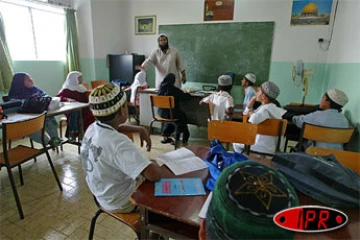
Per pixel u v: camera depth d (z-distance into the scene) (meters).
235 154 1.09
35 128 1.94
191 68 4.86
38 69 4.24
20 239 1.59
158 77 3.96
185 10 4.64
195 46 4.72
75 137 3.12
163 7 4.81
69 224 1.74
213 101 2.87
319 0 3.73
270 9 4.07
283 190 0.51
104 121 1.05
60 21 4.56
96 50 4.83
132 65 4.78
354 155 1.27
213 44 4.57
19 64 3.92
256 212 0.48
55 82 4.59
